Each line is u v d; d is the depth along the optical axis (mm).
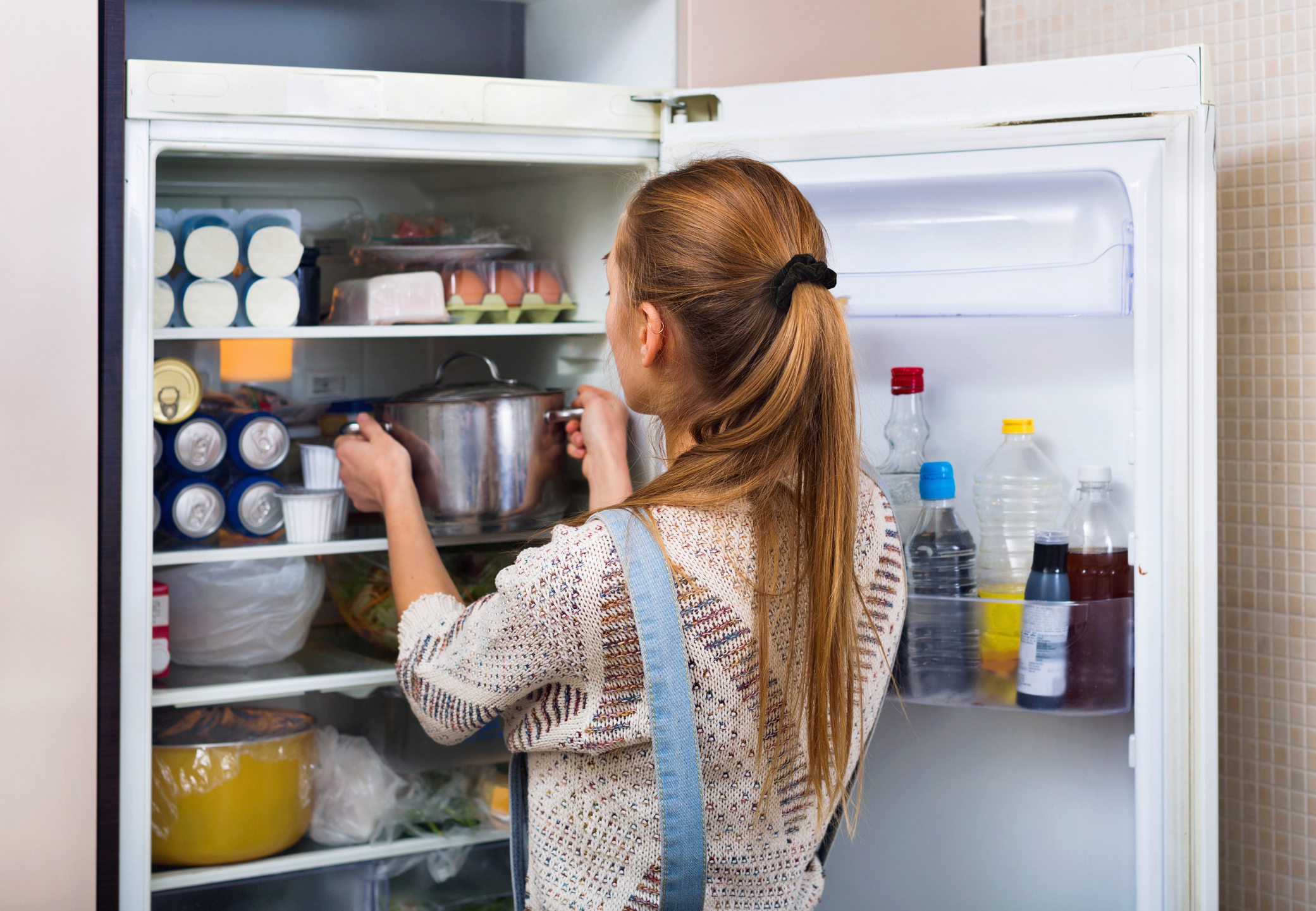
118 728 1204
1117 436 1301
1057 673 1234
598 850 777
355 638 1639
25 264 1145
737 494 741
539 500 1482
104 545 1188
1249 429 1591
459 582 1590
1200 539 1208
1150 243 1204
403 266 1549
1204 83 1176
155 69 1180
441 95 1284
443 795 1557
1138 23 1708
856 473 792
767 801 776
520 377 1790
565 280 1612
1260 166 1566
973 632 1286
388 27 1743
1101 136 1211
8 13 1124
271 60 1683
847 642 749
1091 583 1246
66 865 1192
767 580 740
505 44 1818
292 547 1376
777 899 796
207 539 1414
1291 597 1549
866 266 1346
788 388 733
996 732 1397
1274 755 1575
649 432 1035
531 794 822
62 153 1148
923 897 1449
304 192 1630
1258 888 1601
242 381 1644
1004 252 1298
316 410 1640
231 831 1361
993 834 1406
